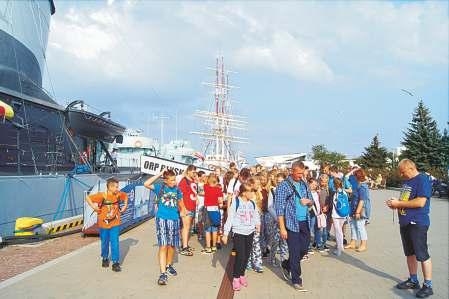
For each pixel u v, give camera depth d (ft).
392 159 213.46
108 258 27.84
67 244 36.24
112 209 26.86
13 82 50.42
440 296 22.29
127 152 111.04
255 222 24.25
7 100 46.60
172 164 52.65
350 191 35.81
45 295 21.01
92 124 63.82
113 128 72.13
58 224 42.73
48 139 54.65
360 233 35.45
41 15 61.46
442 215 67.77
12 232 39.93
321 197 38.45
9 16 51.62
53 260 29.09
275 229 29.76
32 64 56.75
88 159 68.85
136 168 95.30
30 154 49.75
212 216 33.58
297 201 24.67
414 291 23.30
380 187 158.51
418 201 22.59
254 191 24.90
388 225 52.60
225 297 21.71
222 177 43.70
